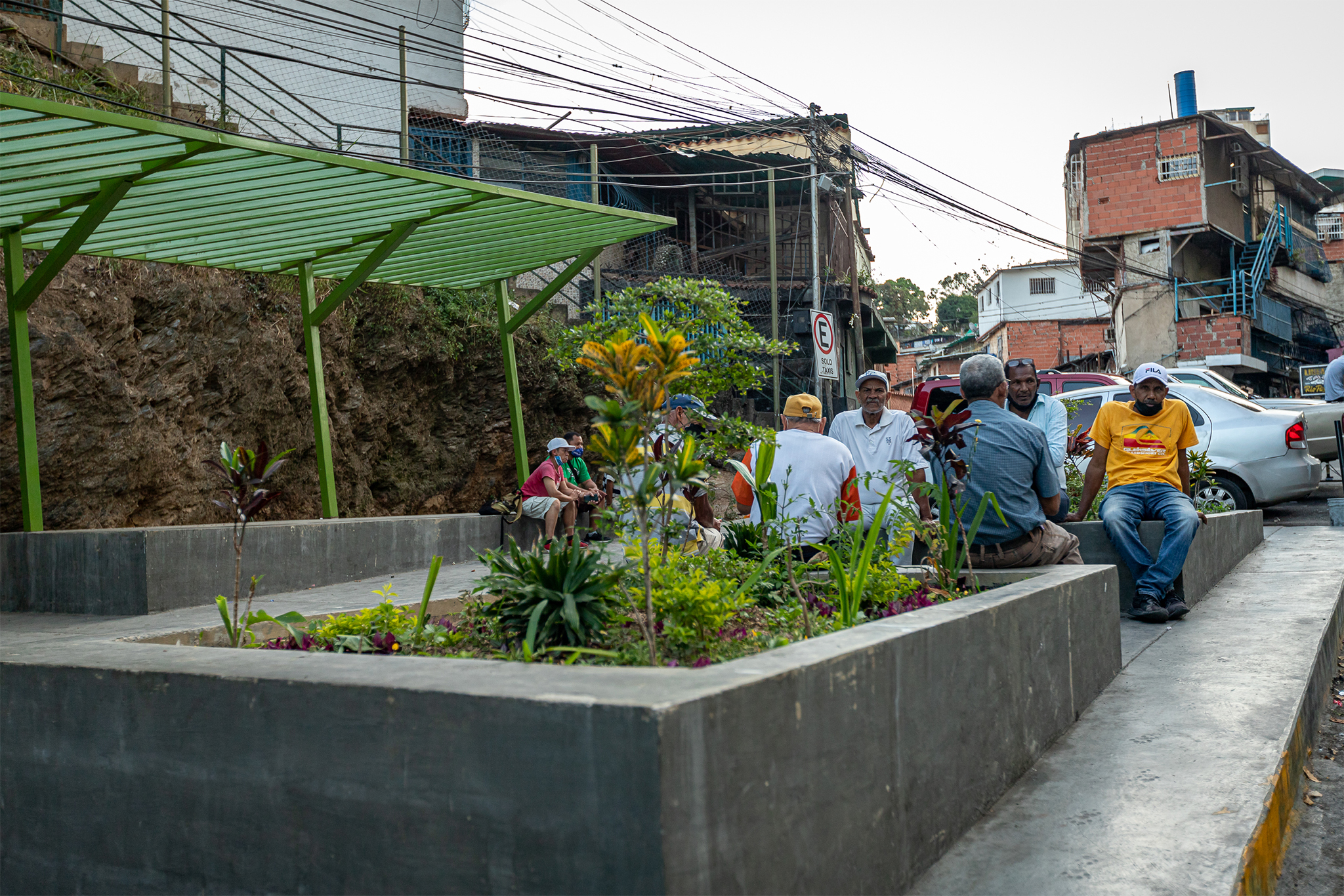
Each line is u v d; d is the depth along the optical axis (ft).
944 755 9.00
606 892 5.65
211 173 21.93
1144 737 11.91
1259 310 107.04
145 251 28.19
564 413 56.24
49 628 18.66
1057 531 16.60
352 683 6.76
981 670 9.96
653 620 9.30
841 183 62.49
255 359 37.06
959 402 13.88
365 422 44.19
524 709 6.01
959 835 9.18
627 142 62.95
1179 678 14.67
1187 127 103.30
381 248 28.68
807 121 53.98
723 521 15.05
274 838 7.04
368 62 52.60
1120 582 21.07
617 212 29.45
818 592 13.25
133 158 20.24
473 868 6.19
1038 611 11.74
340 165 22.45
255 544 23.17
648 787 5.51
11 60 32.22
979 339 170.71
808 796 6.79
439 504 49.37
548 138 61.82
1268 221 116.88
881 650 7.97
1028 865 8.46
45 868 8.12
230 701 7.29
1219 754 11.07
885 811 7.84
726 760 5.98
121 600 20.56
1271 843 9.39
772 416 63.57
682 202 73.46
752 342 40.65
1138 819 9.34
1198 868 8.15
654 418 8.63
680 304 42.14
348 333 42.29
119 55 41.01
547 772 5.91
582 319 59.06
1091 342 147.64
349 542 26.27
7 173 19.67
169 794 7.55
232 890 7.22
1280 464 36.83
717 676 6.47
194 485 34.63
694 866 5.65
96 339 29.71
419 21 55.57
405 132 49.73
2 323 26.71
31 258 27.76
